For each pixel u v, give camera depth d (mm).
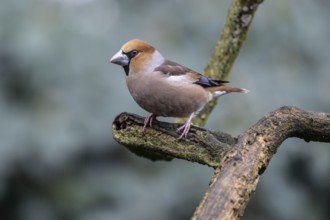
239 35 8758
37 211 11664
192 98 8656
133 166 11844
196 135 6695
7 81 11594
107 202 11547
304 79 12125
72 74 11609
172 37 12312
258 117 11117
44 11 11906
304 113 6266
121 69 11852
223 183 5332
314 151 11609
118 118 7156
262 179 11523
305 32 12375
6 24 11656
